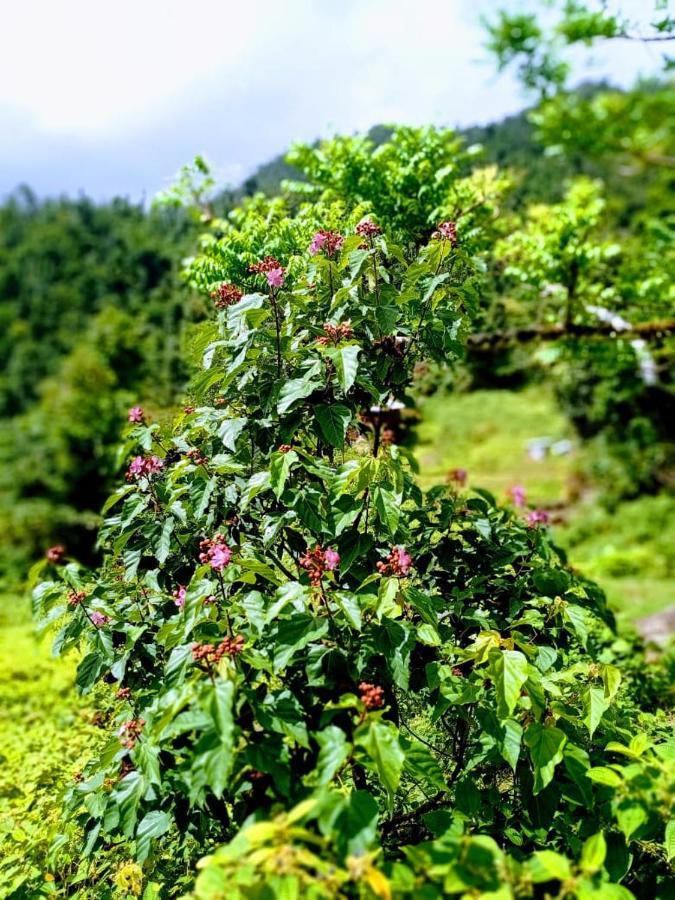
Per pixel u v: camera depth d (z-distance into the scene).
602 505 13.73
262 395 2.38
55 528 15.30
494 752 2.15
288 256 3.11
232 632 1.95
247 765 1.79
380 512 2.12
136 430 2.64
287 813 1.65
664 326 5.14
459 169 4.45
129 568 2.43
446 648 2.20
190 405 2.97
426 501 2.96
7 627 8.52
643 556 11.20
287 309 2.37
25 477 16.86
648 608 8.59
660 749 2.06
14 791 3.68
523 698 2.00
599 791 1.97
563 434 17.33
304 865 1.51
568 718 2.04
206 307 4.31
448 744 2.52
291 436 2.32
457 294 2.53
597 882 1.57
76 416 15.70
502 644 2.15
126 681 2.45
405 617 2.25
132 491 2.59
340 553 2.24
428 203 3.92
